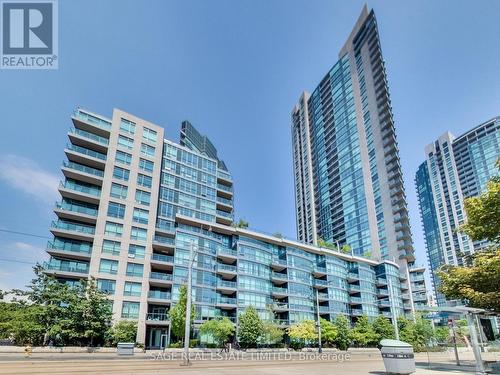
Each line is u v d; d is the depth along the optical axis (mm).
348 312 78938
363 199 109625
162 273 59188
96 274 52969
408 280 92562
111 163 60906
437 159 181000
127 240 57688
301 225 142375
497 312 17672
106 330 45969
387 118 108812
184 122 86562
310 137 149375
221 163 100250
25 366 18078
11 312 42031
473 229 19219
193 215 69812
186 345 23047
